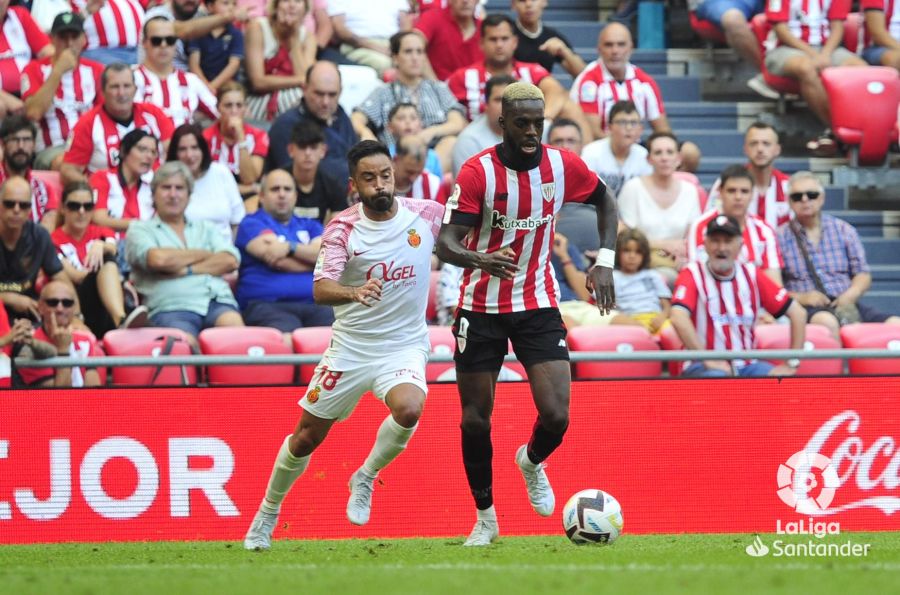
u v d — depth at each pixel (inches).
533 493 916.0
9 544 1050.7
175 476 1082.1
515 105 833.5
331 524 1091.9
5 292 1185.4
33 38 1560.0
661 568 748.0
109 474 1074.7
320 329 1213.7
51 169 1480.1
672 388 1118.4
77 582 700.0
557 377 860.0
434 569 749.9
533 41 1695.4
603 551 884.6
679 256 1428.4
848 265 1446.9
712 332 1229.1
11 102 1487.5
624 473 1111.0
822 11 1684.3
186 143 1373.0
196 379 1163.9
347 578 701.9
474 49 1688.0
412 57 1551.4
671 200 1462.8
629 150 1507.1
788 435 1122.7
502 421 1106.1
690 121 1779.0
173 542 1059.9
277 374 1189.1
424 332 889.5
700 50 1838.1
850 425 1125.1
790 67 1679.4
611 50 1617.9
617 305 1338.6
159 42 1517.0
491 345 874.1
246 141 1534.2
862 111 1637.6
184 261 1267.2
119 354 1160.8
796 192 1433.3
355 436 1099.9
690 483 1114.7
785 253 1440.7
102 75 1439.5
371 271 860.6
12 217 1182.3
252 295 1314.0
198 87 1561.3
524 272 867.4
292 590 650.8
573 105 1583.4
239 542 1049.5
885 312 1533.0
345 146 1464.1
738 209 1389.0
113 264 1275.8
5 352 1098.1
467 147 1460.4
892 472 1126.4
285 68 1643.7
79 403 1075.3
